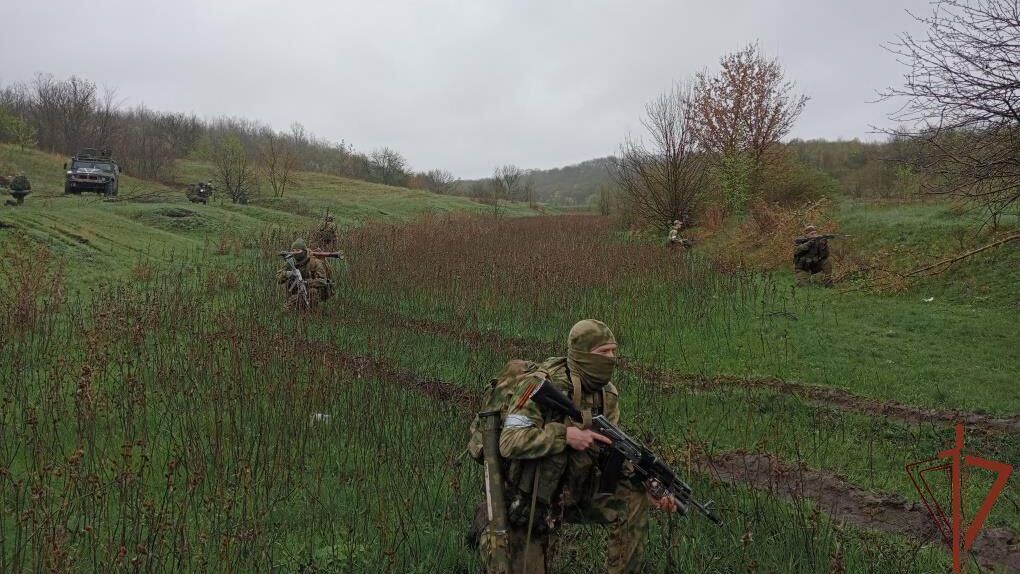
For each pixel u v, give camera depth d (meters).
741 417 7.65
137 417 6.75
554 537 3.52
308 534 4.73
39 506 4.42
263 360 7.73
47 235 17.38
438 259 16.84
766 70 25.02
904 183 22.84
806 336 11.06
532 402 3.29
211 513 4.71
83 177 30.34
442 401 7.52
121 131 53.47
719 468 6.15
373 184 57.72
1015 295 12.75
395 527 4.61
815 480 5.96
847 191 33.88
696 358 10.19
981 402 8.14
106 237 18.66
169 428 6.31
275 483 5.39
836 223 18.80
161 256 17.69
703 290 14.37
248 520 4.75
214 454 5.57
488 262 16.28
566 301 12.77
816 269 15.42
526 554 3.31
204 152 56.81
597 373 3.39
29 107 54.25
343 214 35.09
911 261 15.29
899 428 7.38
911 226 17.48
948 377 9.04
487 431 3.42
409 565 4.34
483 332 11.15
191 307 10.98
